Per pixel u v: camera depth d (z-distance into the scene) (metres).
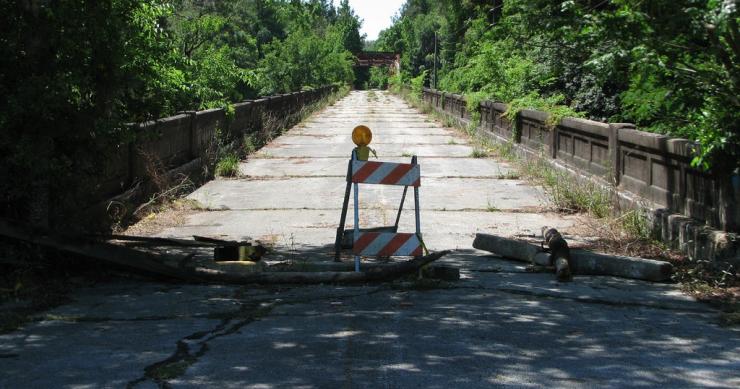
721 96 7.68
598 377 4.95
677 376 4.99
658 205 10.27
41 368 5.07
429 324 6.23
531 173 16.36
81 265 8.05
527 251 8.74
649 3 7.29
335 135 27.83
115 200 10.83
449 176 16.77
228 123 19.36
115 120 8.14
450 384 4.77
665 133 10.84
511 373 5.00
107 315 6.50
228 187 15.20
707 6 6.92
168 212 12.21
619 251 9.36
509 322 6.31
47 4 7.56
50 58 7.89
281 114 30.94
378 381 4.82
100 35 7.89
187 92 16.55
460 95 31.91
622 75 8.03
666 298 7.24
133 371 5.01
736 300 7.04
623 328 6.18
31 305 6.80
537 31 8.55
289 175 16.95
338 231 8.45
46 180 7.93
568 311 6.72
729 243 8.00
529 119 18.89
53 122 7.75
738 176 8.11
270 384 4.75
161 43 10.27
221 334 5.91
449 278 7.89
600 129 12.88
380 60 126.25
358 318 6.41
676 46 7.47
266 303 6.96
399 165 8.16
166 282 7.79
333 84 70.19
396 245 7.96
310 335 5.88
